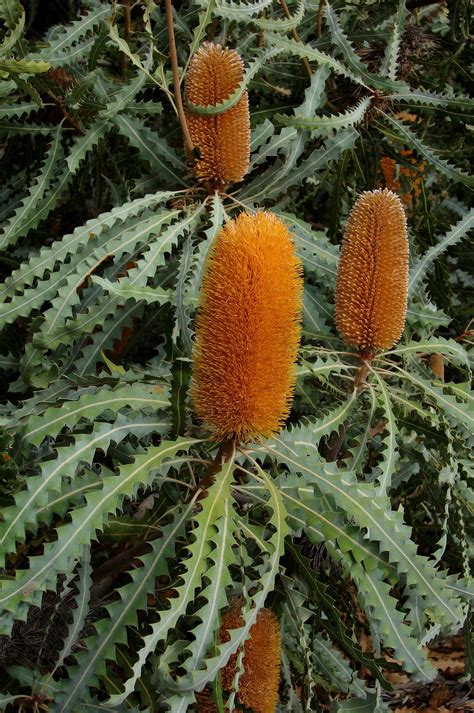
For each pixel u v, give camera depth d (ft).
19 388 3.79
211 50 3.80
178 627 3.61
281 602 3.69
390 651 4.83
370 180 4.68
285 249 3.18
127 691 3.06
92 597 3.71
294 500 3.39
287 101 4.55
